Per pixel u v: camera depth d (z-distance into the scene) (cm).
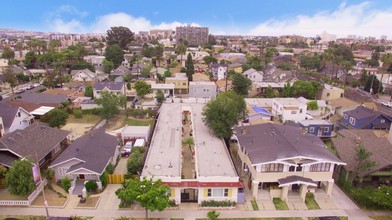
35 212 3222
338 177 4022
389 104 7869
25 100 6856
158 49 15150
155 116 6606
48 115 5738
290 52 19762
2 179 3584
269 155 3531
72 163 3784
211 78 11062
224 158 4025
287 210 3375
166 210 3322
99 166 3750
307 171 3556
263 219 3203
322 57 13125
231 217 3222
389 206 3247
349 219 3244
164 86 8444
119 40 18650
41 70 11481
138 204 3388
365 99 7762
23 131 4256
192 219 3177
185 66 12475
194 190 3509
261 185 3741
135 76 10656
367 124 5584
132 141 5184
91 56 13975
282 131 4281
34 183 3312
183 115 6550
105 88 7806
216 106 4881
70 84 9169
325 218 3139
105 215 3206
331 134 5681
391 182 3944
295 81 8531
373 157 3969
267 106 6956
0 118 4653
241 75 8394
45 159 4109
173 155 4112
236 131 4603
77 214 3206
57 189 3675
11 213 3192
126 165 4275
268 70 11869
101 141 4412
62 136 4647
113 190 3697
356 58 17750
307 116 6259
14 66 11050
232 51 19900
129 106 7506
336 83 10619
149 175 3481
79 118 6588
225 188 3384
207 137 4819
